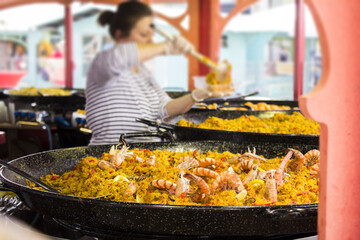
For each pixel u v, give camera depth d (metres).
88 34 13.12
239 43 13.47
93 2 7.21
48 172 1.53
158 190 1.24
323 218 0.73
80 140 2.99
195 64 7.23
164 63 10.15
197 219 1.00
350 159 0.73
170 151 1.78
